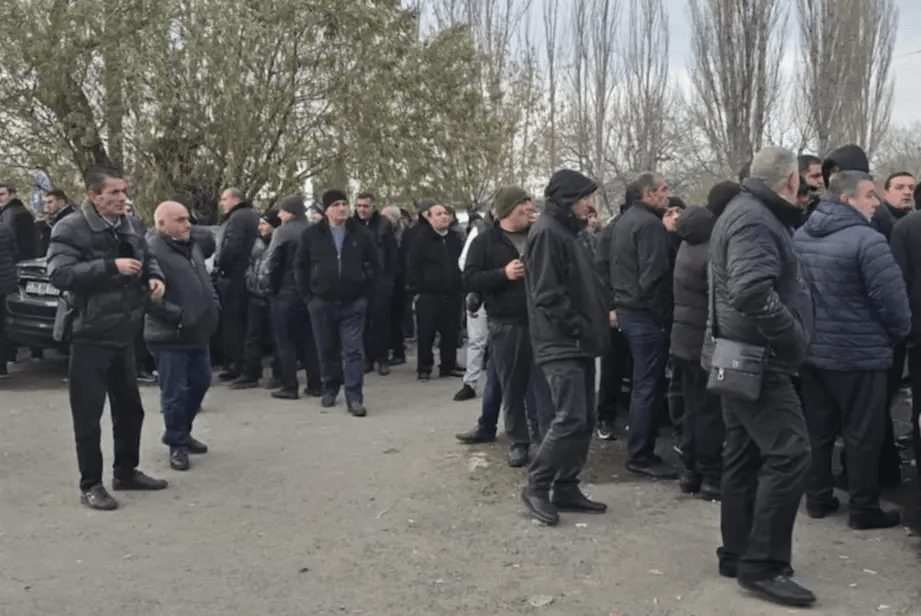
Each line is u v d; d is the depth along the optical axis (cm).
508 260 694
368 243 940
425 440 821
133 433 668
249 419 909
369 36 1648
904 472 711
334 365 961
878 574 507
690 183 3700
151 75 1508
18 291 1101
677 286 641
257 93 1594
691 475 658
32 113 1526
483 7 2870
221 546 558
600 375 813
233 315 1100
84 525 595
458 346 1255
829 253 571
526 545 557
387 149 1675
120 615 459
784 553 477
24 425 870
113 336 629
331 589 493
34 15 1460
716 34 3297
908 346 636
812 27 3266
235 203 1095
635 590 489
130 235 637
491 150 1892
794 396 477
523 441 728
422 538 571
